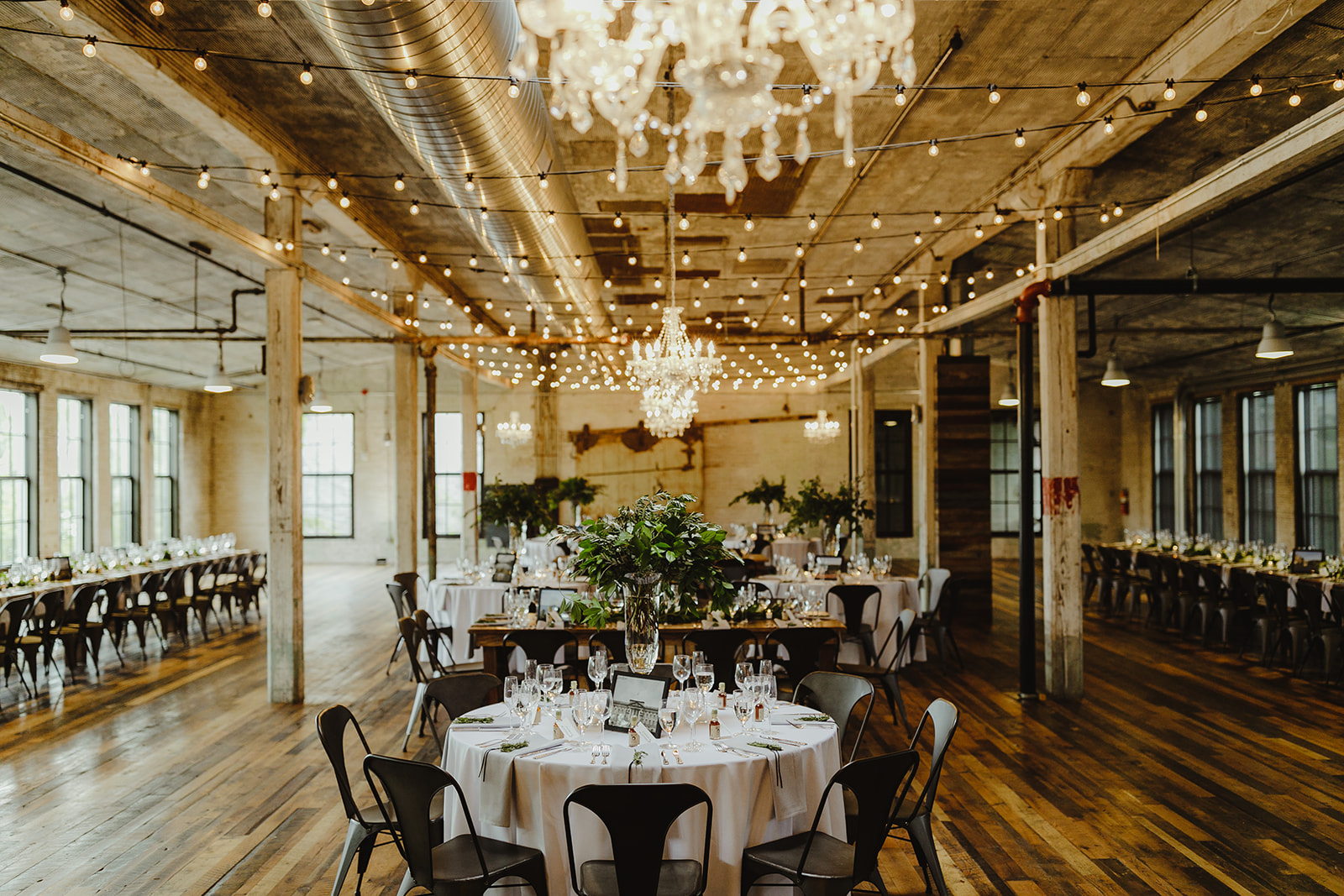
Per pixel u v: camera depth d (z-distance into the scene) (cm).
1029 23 529
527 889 341
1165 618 1091
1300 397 1277
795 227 973
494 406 1886
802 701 450
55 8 447
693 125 280
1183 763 562
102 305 1044
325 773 549
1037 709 697
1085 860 421
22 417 1219
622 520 415
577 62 267
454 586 868
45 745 610
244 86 605
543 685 393
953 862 419
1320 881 400
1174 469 1580
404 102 382
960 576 1130
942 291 1256
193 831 459
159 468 1581
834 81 269
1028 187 779
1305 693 748
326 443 1848
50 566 966
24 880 402
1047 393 734
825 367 1862
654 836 285
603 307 1142
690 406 810
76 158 496
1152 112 604
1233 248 913
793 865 320
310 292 1207
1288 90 491
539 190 566
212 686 785
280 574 729
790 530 1411
